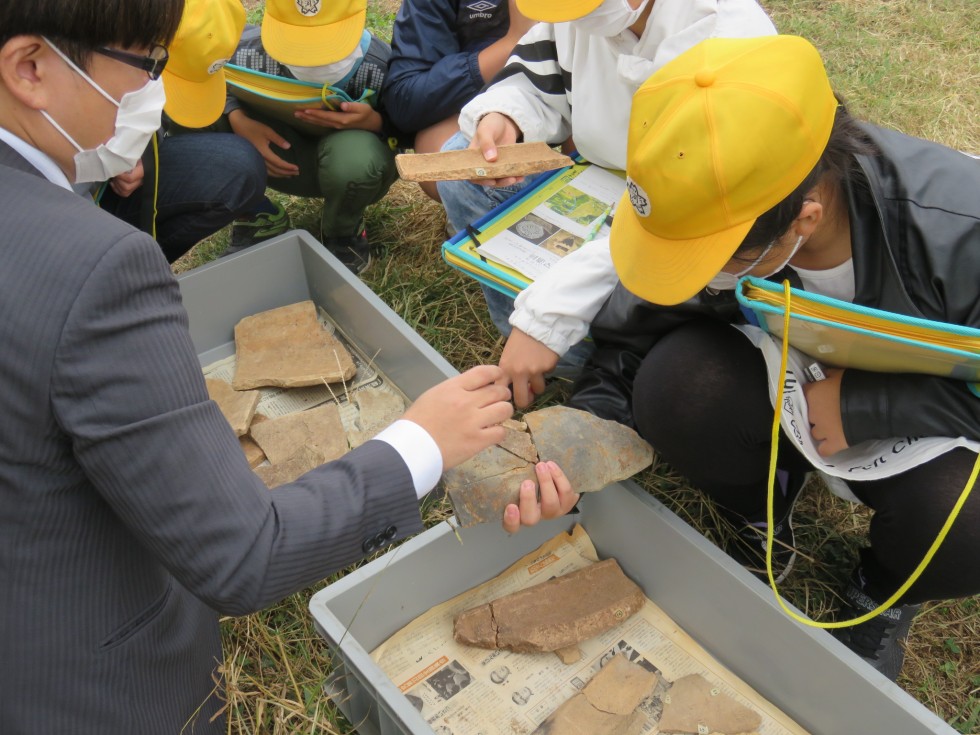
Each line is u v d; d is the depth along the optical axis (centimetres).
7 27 87
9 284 84
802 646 133
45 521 94
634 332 165
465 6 223
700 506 182
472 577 160
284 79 220
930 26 346
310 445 188
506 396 120
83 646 102
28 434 88
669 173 109
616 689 146
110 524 100
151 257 90
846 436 137
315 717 142
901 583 145
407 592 149
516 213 189
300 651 159
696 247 114
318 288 223
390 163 242
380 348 206
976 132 296
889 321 110
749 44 112
